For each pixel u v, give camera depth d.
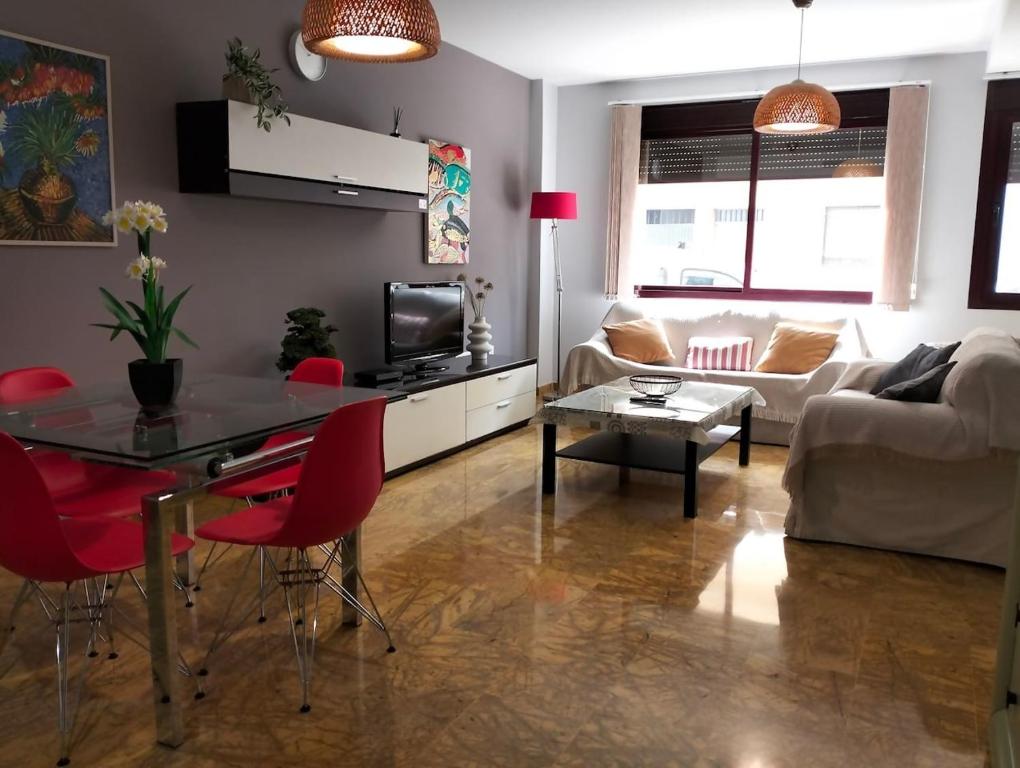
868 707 2.27
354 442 2.24
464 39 5.48
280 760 2.00
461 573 3.21
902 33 5.26
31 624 2.74
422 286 5.09
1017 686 1.87
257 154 3.74
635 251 6.90
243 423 2.27
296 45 4.34
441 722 2.17
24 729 2.13
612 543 3.57
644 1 4.62
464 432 5.14
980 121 5.73
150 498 1.97
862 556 3.46
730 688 2.36
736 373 5.62
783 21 5.03
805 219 6.45
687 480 3.91
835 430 3.48
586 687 2.36
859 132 6.18
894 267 5.95
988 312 5.86
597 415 4.02
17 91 3.11
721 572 3.25
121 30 3.48
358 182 4.36
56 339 3.34
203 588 3.05
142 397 2.50
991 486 3.32
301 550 2.46
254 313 4.27
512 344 6.82
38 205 3.21
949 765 2.01
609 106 6.79
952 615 2.88
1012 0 3.77
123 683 2.37
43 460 2.75
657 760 2.02
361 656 2.53
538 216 6.30
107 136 3.44
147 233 2.51
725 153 6.62
